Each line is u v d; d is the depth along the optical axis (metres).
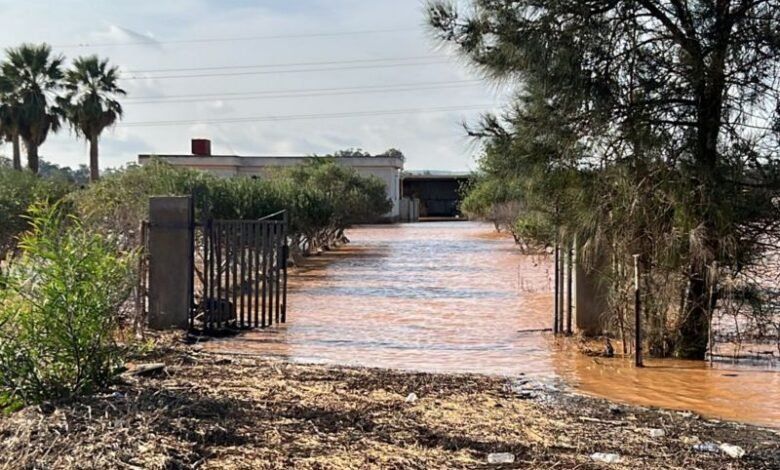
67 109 35.06
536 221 10.66
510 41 8.52
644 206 8.55
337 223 30.16
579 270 10.05
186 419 5.38
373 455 4.88
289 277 18.53
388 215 54.19
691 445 5.38
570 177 9.00
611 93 8.39
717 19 8.16
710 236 8.30
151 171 17.23
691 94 8.44
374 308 13.06
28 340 5.61
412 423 5.74
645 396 7.03
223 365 7.93
